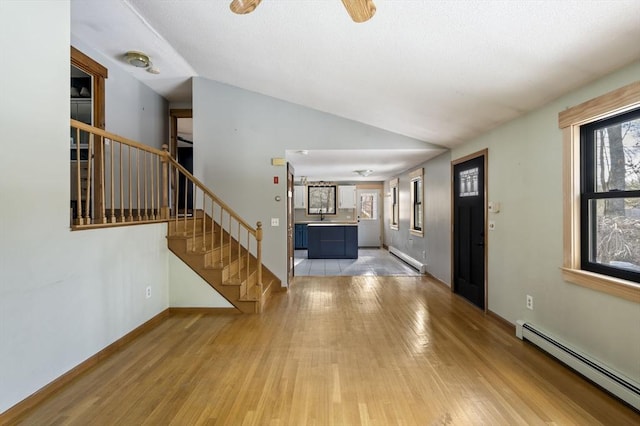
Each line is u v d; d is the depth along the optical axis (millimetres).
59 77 2242
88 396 2123
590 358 2307
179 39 3434
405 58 2650
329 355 2734
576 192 2492
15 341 1917
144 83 4863
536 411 1951
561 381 2293
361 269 6668
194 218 4293
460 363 2578
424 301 4348
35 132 2057
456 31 2137
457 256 4703
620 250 2201
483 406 2008
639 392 1913
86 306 2504
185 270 3852
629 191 2115
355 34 2475
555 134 2695
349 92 3736
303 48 2928
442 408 1992
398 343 2979
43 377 2102
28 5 2004
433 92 3154
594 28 1800
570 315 2541
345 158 5602
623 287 2043
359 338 3098
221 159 4770
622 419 1867
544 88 2545
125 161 4449
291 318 3672
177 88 5078
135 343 2992
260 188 4809
